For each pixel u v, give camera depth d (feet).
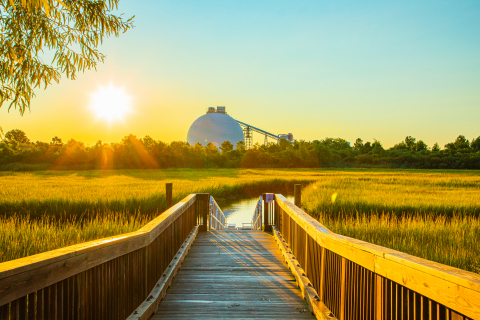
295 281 16.11
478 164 243.40
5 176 126.62
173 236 17.83
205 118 453.58
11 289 5.29
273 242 24.84
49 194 53.88
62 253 6.77
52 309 6.55
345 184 83.10
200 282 15.90
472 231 28.32
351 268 9.55
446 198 53.67
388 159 271.28
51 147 209.46
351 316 9.50
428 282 5.65
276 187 109.70
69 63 17.13
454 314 5.13
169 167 214.28
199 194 29.50
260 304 13.26
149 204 48.52
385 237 27.91
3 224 28.86
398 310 6.88
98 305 8.52
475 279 4.71
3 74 16.11
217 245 23.90
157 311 12.50
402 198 52.95
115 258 9.58
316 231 12.80
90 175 136.05
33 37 16.44
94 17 16.74
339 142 356.38
